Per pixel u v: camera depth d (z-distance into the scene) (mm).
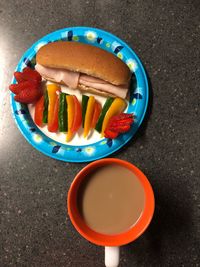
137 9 364
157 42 356
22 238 349
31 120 354
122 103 342
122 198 300
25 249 348
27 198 352
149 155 343
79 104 349
